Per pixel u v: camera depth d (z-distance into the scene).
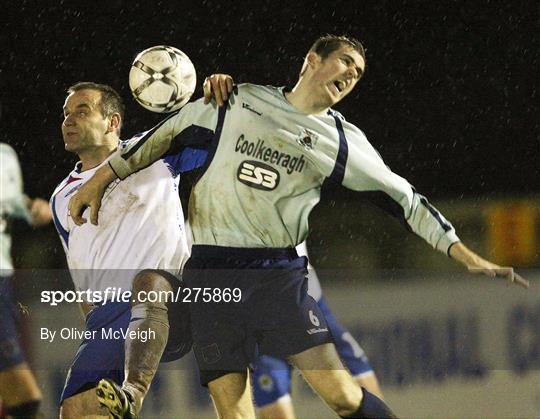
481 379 21.31
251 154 18.19
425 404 21.25
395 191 18.25
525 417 21.09
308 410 20.97
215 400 18.20
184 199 27.30
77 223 19.14
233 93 18.52
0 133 32.38
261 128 18.20
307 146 18.09
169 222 19.31
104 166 19.11
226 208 18.28
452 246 18.28
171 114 18.91
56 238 27.02
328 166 18.11
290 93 18.47
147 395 20.59
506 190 33.47
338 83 18.31
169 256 19.17
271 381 20.11
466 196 33.44
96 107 19.80
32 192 31.84
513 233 27.12
